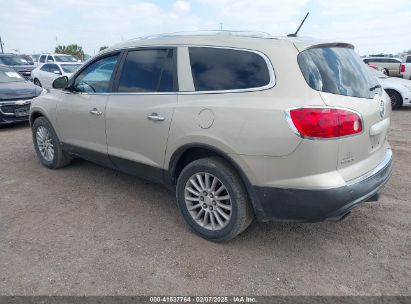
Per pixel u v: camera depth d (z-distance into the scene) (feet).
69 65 55.57
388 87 38.42
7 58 63.00
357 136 9.75
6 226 12.30
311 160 9.25
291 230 12.22
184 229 12.23
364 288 9.39
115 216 13.11
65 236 11.69
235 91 10.45
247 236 11.82
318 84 9.54
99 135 14.37
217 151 10.51
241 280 9.68
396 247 11.23
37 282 9.46
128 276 9.76
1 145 22.85
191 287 9.39
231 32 11.85
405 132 26.94
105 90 14.10
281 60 9.91
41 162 18.47
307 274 9.95
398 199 14.64
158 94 12.13
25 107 28.37
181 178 11.69
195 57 11.55
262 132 9.67
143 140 12.60
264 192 10.01
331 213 9.55
